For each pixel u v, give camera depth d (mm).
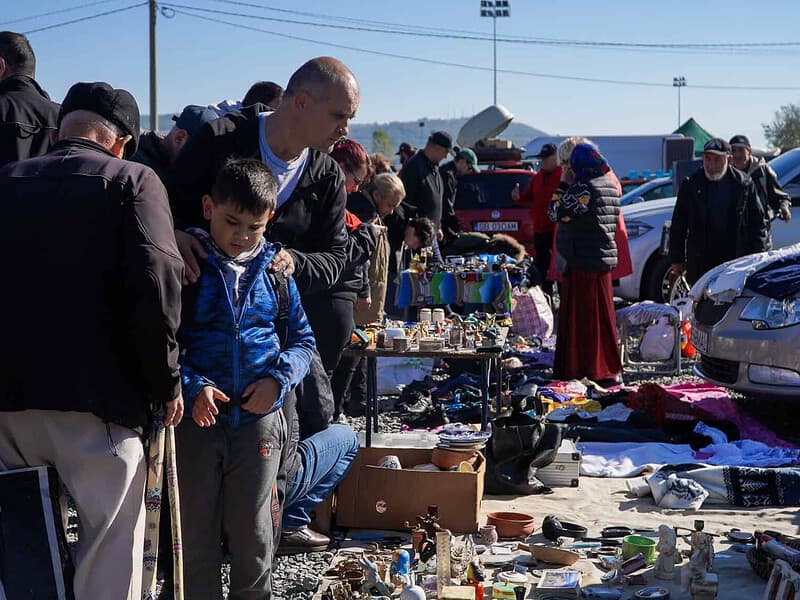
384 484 4879
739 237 8844
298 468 4348
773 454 6211
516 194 12391
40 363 2762
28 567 2785
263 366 3291
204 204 3352
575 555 4469
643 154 28125
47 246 2785
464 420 7258
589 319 8289
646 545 4453
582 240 8195
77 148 2951
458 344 6273
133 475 2891
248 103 5984
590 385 8203
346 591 4035
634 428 6855
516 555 4582
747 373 6801
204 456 3262
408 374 8414
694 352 9617
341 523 4918
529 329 10422
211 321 3236
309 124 3826
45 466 2838
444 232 12016
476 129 22781
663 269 11961
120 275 2836
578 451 5910
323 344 5262
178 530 3012
